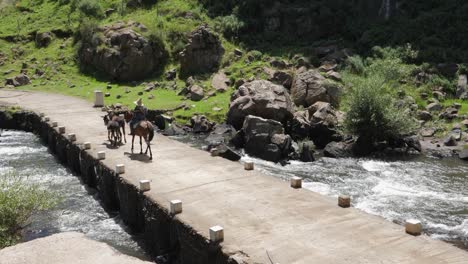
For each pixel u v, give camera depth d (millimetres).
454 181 24266
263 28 53219
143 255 16297
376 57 43750
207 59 47625
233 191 17578
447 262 11492
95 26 52844
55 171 26828
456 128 32625
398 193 22391
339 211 15328
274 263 11789
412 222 13297
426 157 28953
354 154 29516
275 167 26984
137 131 23016
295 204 16062
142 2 59969
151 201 16641
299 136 32406
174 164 21750
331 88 35812
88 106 38906
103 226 18906
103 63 49312
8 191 16875
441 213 19766
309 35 51406
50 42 56781
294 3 55438
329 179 24688
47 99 42062
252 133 29562
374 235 13305
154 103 39500
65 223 19156
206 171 20500
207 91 42156
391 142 30875
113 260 12766
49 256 12906
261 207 15805
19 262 12547
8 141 33969
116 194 20438
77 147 25703
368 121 29641
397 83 38375
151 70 48906
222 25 52938
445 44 44594
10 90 46531
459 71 39719
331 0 53594
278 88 34656
